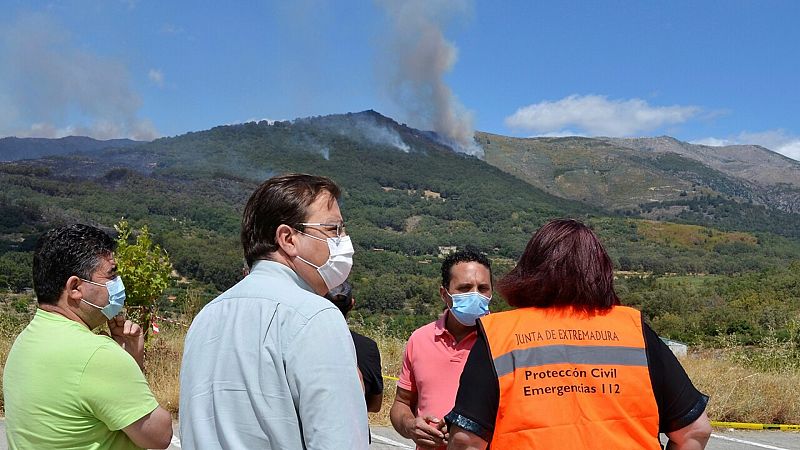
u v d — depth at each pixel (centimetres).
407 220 19788
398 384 347
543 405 202
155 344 807
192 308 949
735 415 736
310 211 207
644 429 202
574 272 217
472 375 212
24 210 9325
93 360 227
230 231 12619
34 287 244
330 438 173
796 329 1100
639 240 16062
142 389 233
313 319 184
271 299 190
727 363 981
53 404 224
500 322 217
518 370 206
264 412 178
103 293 246
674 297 4475
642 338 213
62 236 243
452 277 323
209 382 188
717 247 15588
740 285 5369
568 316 215
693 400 212
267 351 182
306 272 208
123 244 773
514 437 202
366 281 7269
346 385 179
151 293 780
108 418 226
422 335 336
